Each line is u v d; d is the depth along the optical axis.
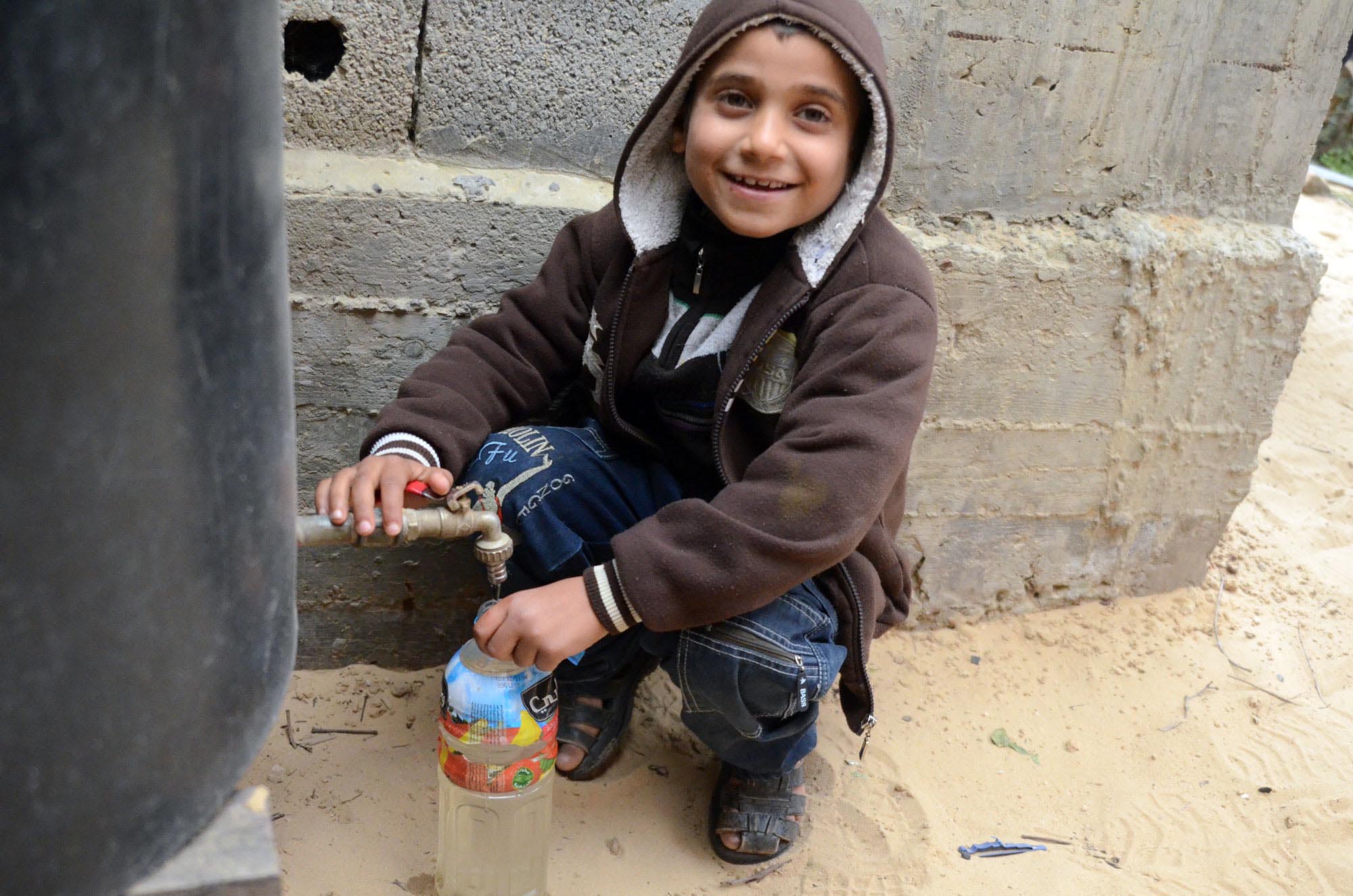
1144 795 2.09
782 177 1.55
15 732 0.69
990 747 2.18
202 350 0.73
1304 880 1.92
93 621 0.70
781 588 1.53
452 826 1.62
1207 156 2.38
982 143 2.18
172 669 0.76
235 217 0.74
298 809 1.77
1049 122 2.21
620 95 1.94
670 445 1.84
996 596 2.55
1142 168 2.34
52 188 0.61
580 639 1.48
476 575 2.09
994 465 2.40
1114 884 1.87
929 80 2.09
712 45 1.53
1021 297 2.25
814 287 1.63
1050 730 2.25
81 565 0.69
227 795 0.87
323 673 2.08
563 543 1.76
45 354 0.63
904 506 2.20
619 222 1.80
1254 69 2.33
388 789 1.84
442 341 1.95
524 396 1.85
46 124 0.60
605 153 1.97
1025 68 2.14
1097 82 2.21
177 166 0.68
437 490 1.55
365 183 1.82
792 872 1.81
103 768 0.74
